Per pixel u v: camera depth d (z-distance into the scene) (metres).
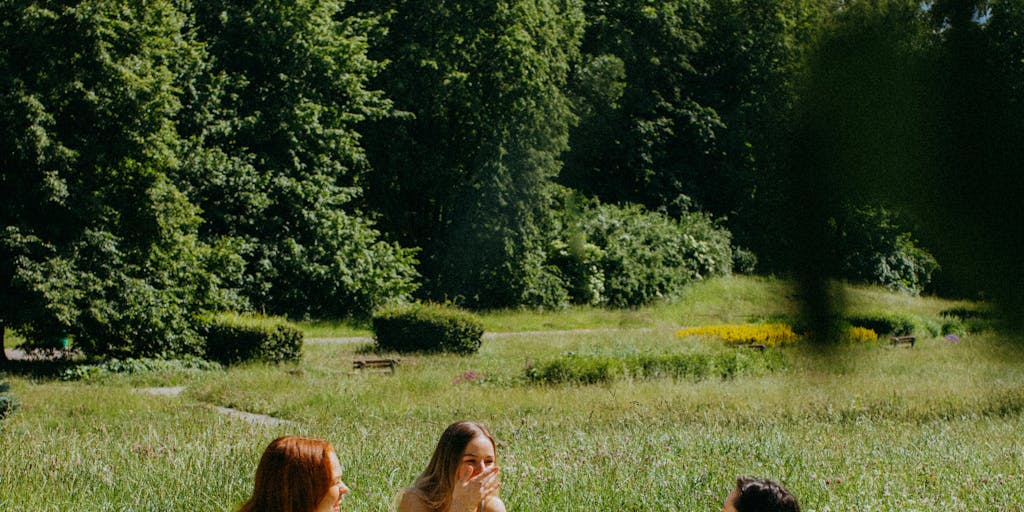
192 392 17.44
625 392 17.00
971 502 6.88
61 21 22.09
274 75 36.38
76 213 22.00
